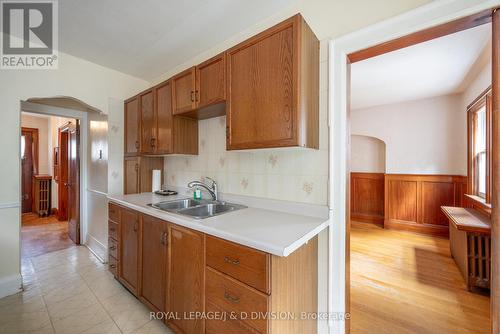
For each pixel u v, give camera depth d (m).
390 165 3.91
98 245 2.74
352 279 2.22
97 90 2.44
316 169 1.42
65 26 1.79
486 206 2.38
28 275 2.25
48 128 5.09
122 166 2.64
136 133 2.41
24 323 1.58
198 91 1.69
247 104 1.35
